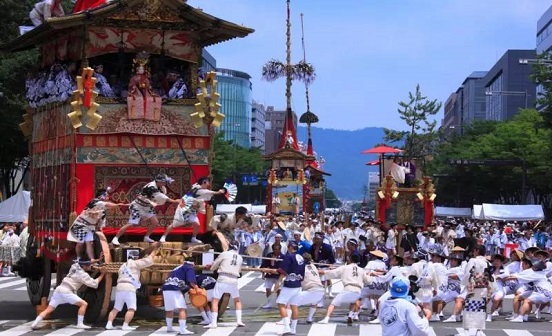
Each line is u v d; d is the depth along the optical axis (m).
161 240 18.00
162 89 19.94
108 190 17.83
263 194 110.69
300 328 18.14
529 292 20.58
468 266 17.22
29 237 20.77
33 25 20.95
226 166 92.31
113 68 20.14
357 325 18.67
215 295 17.86
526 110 82.25
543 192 80.62
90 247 17.52
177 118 19.08
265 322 18.83
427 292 19.33
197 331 17.31
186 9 18.67
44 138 20.06
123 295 17.25
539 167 65.88
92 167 18.31
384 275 19.48
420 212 37.16
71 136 18.25
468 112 183.25
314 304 18.22
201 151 19.20
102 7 18.11
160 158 18.91
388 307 10.47
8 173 46.31
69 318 19.06
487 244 42.81
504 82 147.62
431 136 72.56
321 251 22.88
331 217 71.00
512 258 22.52
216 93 19.25
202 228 19.17
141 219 18.27
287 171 50.91
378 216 37.19
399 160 38.12
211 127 19.25
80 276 17.19
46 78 19.77
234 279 17.91
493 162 65.69
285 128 54.09
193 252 17.91
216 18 19.11
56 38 19.86
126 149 18.61
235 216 19.70
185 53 19.56
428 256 20.30
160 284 18.08
